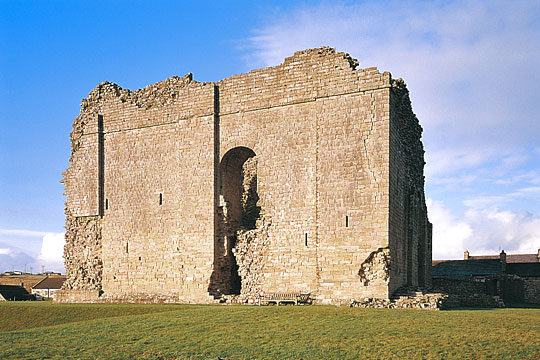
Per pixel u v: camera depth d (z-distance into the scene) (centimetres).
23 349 2203
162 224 3869
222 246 3669
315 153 3412
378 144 3238
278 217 3491
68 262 4228
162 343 2248
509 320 2492
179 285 3728
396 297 3162
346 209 3269
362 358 1981
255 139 3625
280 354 2039
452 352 1994
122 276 3978
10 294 6506
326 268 3284
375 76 3297
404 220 3534
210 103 3781
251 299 3409
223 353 2072
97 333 2467
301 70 3541
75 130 4375
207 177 3722
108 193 4134
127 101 4178
